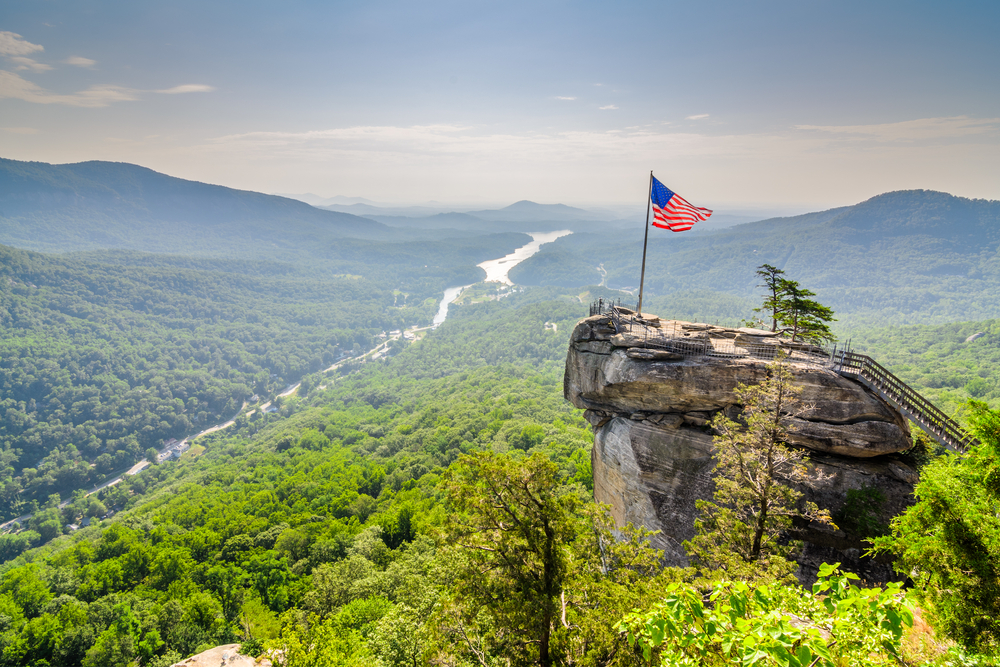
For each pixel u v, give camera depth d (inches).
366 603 1796.3
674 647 311.0
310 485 4355.3
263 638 1825.8
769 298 1486.2
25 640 2059.5
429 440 5585.6
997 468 555.5
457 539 818.8
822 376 1036.5
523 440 4852.4
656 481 1168.2
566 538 812.6
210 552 3036.4
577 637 714.8
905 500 962.1
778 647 250.4
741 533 924.0
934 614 540.1
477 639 836.6
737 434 970.1
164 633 2175.2
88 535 4581.7
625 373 1182.3
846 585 290.4
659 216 1341.0
